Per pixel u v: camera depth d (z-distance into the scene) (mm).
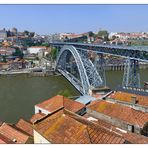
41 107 66938
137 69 86188
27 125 48906
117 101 67750
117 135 29578
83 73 115875
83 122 32812
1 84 160250
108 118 53781
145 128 48812
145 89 79625
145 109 61656
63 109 41656
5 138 37531
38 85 152000
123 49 91875
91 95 89875
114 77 171250
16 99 117250
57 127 32344
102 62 120625
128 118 50281
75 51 132875
